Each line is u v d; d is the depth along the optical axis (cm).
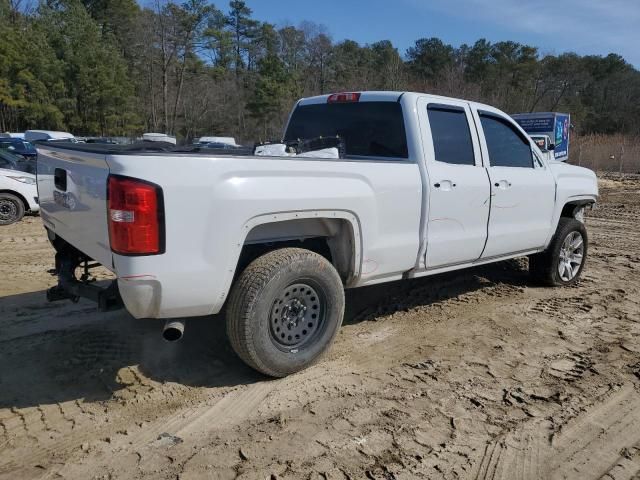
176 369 399
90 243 355
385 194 417
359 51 8075
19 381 378
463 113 499
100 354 419
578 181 638
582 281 675
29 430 322
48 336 450
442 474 290
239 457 300
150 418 337
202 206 325
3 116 5019
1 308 516
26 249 803
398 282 636
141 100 6028
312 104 545
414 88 5666
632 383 400
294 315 387
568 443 323
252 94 6331
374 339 471
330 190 379
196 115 6291
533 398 375
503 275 682
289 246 413
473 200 489
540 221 579
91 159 336
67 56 4797
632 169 3222
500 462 303
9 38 4481
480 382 396
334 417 342
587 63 8075
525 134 569
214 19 6912
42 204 446
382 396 371
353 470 291
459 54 8044
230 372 398
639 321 530
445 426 337
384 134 473
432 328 500
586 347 464
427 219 451
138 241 309
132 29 6094
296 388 378
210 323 480
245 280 356
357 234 404
